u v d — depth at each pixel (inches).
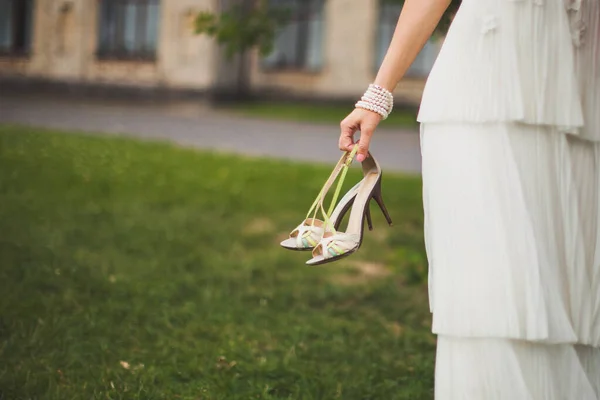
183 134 801.6
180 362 198.2
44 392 174.7
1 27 1293.1
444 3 117.7
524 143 115.6
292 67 1256.8
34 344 200.2
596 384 122.4
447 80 116.4
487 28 114.6
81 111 994.1
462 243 115.3
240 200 449.7
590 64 120.6
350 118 121.5
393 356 210.4
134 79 1223.5
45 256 289.1
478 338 115.9
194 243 339.9
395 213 433.7
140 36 1238.9
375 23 1218.0
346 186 512.1
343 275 300.5
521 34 114.9
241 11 425.1
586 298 119.8
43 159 561.6
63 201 416.5
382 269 313.3
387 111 121.0
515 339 115.3
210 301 253.9
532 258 113.3
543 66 115.5
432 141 117.9
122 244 327.3
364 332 228.8
